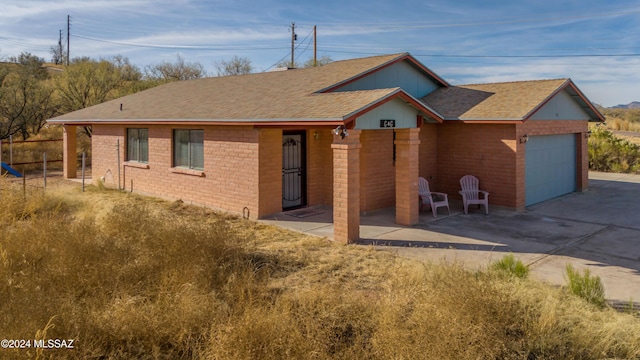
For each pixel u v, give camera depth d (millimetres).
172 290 6258
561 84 14789
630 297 6832
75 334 4977
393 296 6273
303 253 8828
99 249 7484
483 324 5270
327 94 12211
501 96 15031
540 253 9273
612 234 10875
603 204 14805
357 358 4930
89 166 24266
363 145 12938
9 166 21266
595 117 17656
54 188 16406
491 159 14062
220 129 13195
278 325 5242
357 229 10117
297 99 12547
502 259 8023
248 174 12445
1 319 4996
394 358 4793
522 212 13461
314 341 5035
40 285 6254
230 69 55750
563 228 11461
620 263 8633
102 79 28609
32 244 7609
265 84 16422
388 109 10656
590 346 5320
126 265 7043
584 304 6375
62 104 27812
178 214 12734
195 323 5465
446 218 12586
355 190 10000
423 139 14961
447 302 5652
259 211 12250
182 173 14609
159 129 15398
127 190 17016
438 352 4711
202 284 6605
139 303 6012
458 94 16375
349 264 8344
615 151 24141
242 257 8148
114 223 9188
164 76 47906
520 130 13539
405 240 10195
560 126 15805
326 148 14047
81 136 29500
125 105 18812
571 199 15781
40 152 25391
